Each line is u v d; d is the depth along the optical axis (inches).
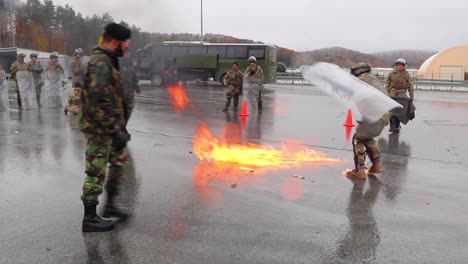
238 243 147.9
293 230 160.4
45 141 318.3
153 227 160.7
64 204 183.3
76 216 169.9
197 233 155.7
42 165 247.9
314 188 214.4
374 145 237.0
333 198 199.5
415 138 377.4
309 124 450.9
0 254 136.9
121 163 173.0
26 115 471.5
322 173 243.8
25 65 524.7
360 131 230.5
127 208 180.5
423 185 224.4
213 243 147.5
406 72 397.7
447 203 195.6
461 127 451.2
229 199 194.1
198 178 227.1
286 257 138.3
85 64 154.7
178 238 151.3
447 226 167.5
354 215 177.8
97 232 154.9
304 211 181.0
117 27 153.1
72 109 479.8
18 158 263.6
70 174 229.9
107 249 141.7
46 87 545.0
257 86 542.9
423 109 661.9
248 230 159.3
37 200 187.8
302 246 146.7
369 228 164.1
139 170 241.6
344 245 148.3
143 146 309.9
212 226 162.4
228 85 547.2
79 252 139.3
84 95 151.8
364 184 223.8
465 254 143.2
